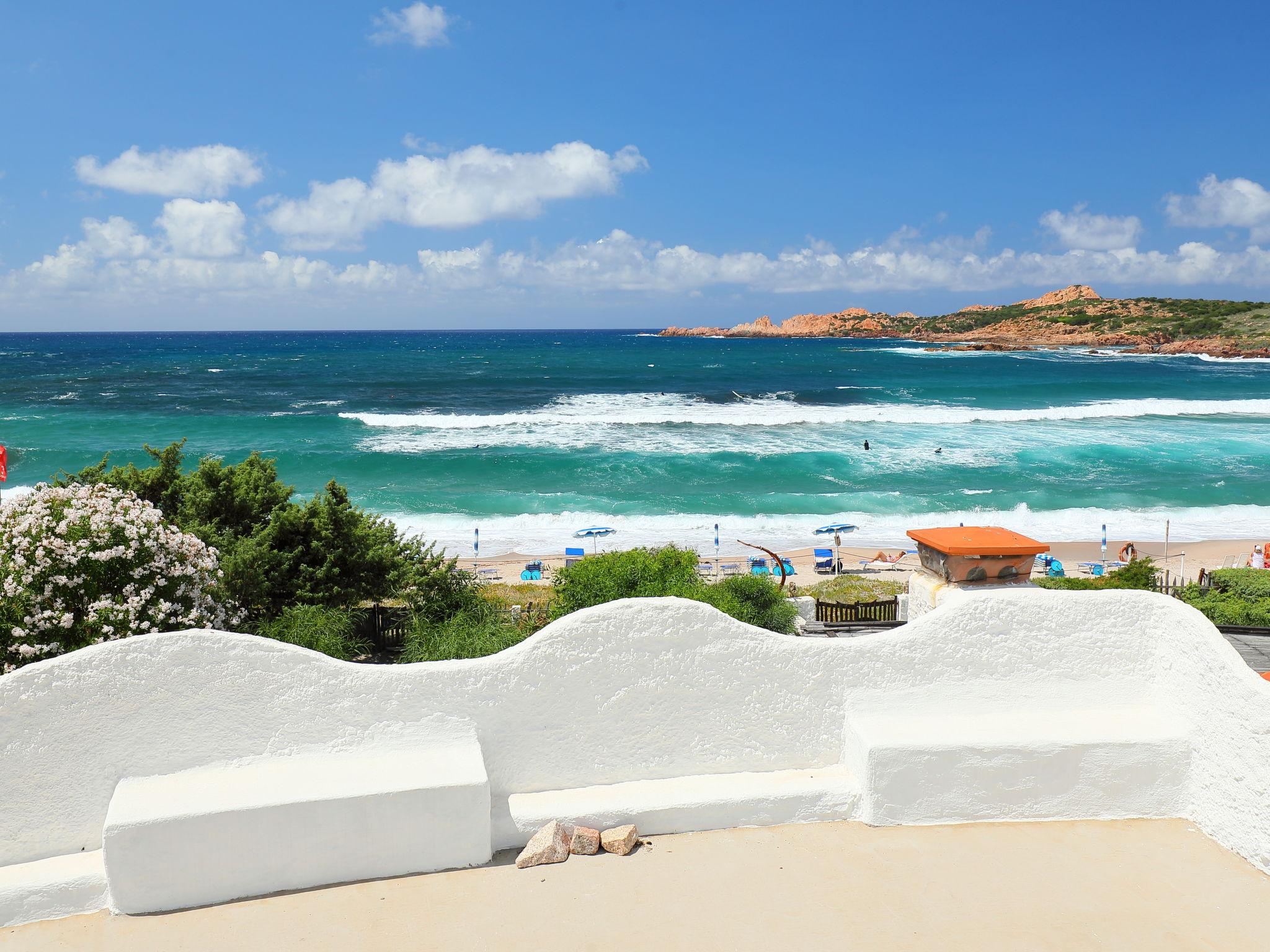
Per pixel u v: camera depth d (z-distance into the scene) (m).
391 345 180.50
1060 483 34.97
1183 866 4.36
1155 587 16.55
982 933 3.83
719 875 4.22
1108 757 4.75
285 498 12.30
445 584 12.02
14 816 4.04
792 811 4.67
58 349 152.12
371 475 36.69
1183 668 4.82
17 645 6.08
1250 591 15.04
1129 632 5.02
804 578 24.09
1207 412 53.91
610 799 4.55
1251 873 4.31
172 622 6.64
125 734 4.15
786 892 4.10
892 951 3.70
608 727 4.69
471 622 9.89
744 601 10.70
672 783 4.73
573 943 3.73
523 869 4.25
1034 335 164.00
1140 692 5.04
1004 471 37.06
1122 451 40.72
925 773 4.66
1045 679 4.99
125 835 3.86
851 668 4.89
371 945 3.70
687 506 32.03
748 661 4.81
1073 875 4.27
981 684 4.96
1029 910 3.99
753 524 29.72
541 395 70.19
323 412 57.22
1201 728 4.69
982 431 46.62
